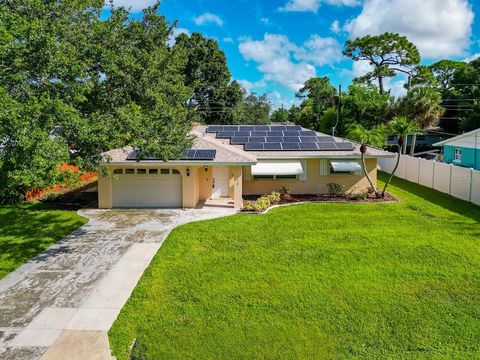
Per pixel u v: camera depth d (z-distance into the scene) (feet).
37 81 45.06
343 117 178.81
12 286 40.52
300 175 90.33
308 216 70.38
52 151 39.86
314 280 41.60
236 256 49.19
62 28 48.88
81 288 40.09
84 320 33.60
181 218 69.41
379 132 111.24
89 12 55.42
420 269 44.57
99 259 48.62
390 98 170.91
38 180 38.65
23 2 46.34
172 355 28.71
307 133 104.83
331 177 90.43
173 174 77.56
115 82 59.47
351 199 84.89
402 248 51.83
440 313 34.42
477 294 38.22
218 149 78.43
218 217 70.23
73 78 46.09
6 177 39.27
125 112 54.29
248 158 75.66
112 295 38.45
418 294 38.24
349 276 42.68
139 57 62.69
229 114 216.74
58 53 42.98
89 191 97.76
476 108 168.96
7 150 38.17
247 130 109.91
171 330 31.96
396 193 92.63
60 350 29.27
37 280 42.09
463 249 51.13
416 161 108.68
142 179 77.77
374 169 90.07
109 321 33.47
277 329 32.07
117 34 57.11
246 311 34.96
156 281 41.55
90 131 46.37
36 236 57.98
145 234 59.67
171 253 50.42
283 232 59.98
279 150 90.02
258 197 88.99
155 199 78.28
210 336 31.09
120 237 58.03
